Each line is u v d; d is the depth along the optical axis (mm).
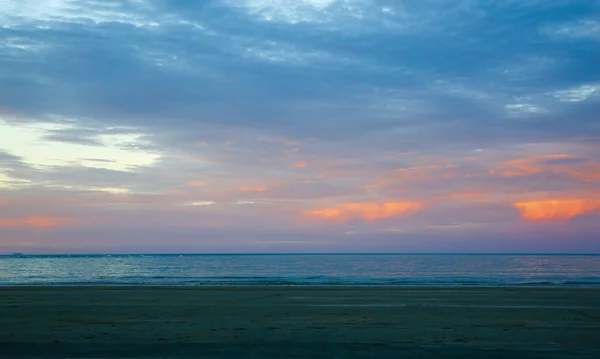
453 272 54219
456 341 7891
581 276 43656
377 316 11102
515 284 29047
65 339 8148
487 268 68062
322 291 18391
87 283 31922
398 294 16875
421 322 10109
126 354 6977
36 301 14781
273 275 46438
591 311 12008
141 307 13086
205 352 7098
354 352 7066
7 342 7887
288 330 9055
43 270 66000
